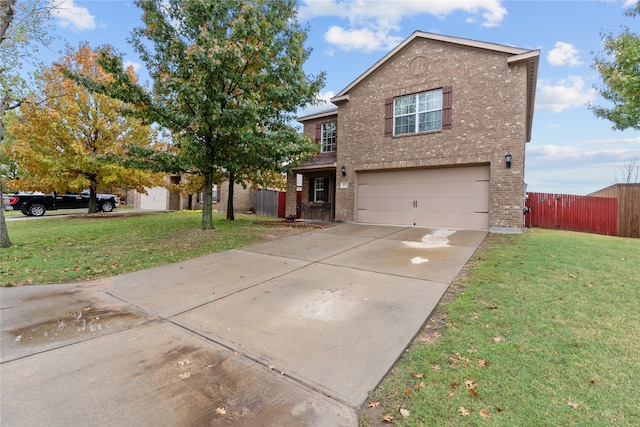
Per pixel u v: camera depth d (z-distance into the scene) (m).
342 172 13.32
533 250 6.92
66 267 6.38
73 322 3.90
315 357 3.06
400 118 11.88
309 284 5.25
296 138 10.50
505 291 4.58
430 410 2.33
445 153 10.70
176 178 23.84
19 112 13.07
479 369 2.79
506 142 9.65
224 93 9.03
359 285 5.13
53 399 2.43
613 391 2.48
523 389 2.52
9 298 4.75
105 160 10.37
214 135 9.91
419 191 11.56
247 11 8.60
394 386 2.62
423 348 3.19
